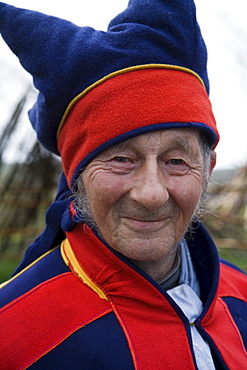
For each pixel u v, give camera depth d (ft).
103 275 2.65
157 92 2.41
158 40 2.50
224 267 3.77
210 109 2.69
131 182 2.44
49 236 3.17
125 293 2.60
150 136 2.40
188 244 3.15
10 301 2.68
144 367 2.38
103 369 2.39
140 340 2.48
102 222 2.57
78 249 2.80
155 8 2.55
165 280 2.96
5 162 10.41
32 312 2.59
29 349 2.46
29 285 2.79
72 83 2.53
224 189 9.32
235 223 8.80
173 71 2.50
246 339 2.97
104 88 2.43
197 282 3.12
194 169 2.59
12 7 2.66
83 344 2.46
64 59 2.53
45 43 2.58
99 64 2.47
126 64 2.45
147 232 2.48
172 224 2.57
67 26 2.64
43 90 2.63
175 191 2.49
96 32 2.60
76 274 2.75
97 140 2.43
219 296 3.19
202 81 2.70
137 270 2.60
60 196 3.26
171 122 2.38
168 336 2.52
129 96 2.39
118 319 2.55
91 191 2.55
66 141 2.68
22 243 11.21
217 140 2.84
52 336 2.50
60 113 2.67
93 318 2.55
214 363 2.66
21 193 10.56
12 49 2.72
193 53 2.61
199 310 2.86
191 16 2.61
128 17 2.62
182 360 2.45
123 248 2.51
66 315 2.57
